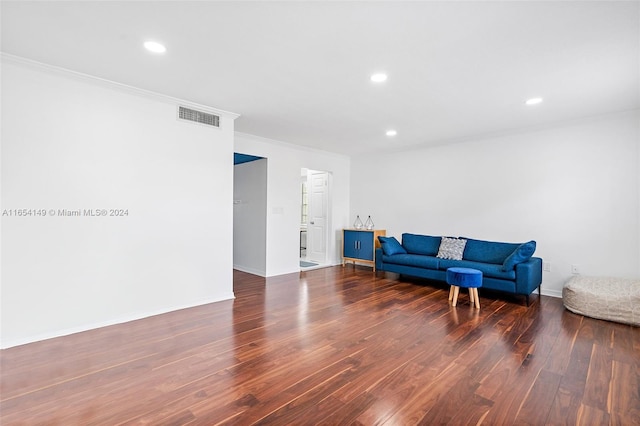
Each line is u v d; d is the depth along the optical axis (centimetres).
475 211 512
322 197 681
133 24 207
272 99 345
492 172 493
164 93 332
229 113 393
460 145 530
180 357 242
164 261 346
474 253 477
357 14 194
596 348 261
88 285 295
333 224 667
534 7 185
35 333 268
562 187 428
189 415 173
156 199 339
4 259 255
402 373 220
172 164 351
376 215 652
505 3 181
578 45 227
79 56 252
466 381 210
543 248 445
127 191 318
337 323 319
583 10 187
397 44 229
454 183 537
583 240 413
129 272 320
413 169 593
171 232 351
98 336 280
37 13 195
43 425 164
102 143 303
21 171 262
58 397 189
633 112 376
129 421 168
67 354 245
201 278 378
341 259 686
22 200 262
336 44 230
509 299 414
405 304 387
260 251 557
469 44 228
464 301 403
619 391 198
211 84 306
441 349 259
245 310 359
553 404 185
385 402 187
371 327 308
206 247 381
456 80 291
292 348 259
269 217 550
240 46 234
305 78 290
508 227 476
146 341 271
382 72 276
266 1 182
